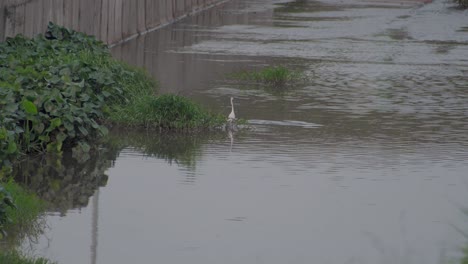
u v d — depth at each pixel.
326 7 104.69
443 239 28.55
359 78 57.59
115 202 31.95
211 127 43.25
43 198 32.19
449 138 42.09
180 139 41.19
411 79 57.66
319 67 61.69
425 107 49.03
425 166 37.25
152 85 49.94
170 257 26.98
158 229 29.31
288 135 42.19
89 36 54.97
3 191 28.36
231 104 45.72
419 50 70.81
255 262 26.67
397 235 29.03
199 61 62.84
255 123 44.53
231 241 28.42
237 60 63.84
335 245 28.25
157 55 64.50
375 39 76.94
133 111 42.91
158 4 79.56
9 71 41.28
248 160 37.69
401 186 34.47
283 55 66.69
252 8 101.00
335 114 46.84
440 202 32.56
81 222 29.72
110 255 26.97
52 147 37.78
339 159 38.03
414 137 42.19
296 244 28.28
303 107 48.47
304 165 37.06
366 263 26.62
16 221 28.92
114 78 46.28
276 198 32.75
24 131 37.50
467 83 56.62
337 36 78.31
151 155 38.34
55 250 27.16
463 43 75.56
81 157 37.69
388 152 39.38
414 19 93.44
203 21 86.88
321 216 30.91
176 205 31.75
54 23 54.50
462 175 36.03
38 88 39.62
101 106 42.09
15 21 49.25
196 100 49.22
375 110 48.00
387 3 110.56
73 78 42.72
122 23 69.19
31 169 35.72
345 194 33.38
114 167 36.44
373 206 32.03
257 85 54.53
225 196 32.81
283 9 101.12
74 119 38.59
